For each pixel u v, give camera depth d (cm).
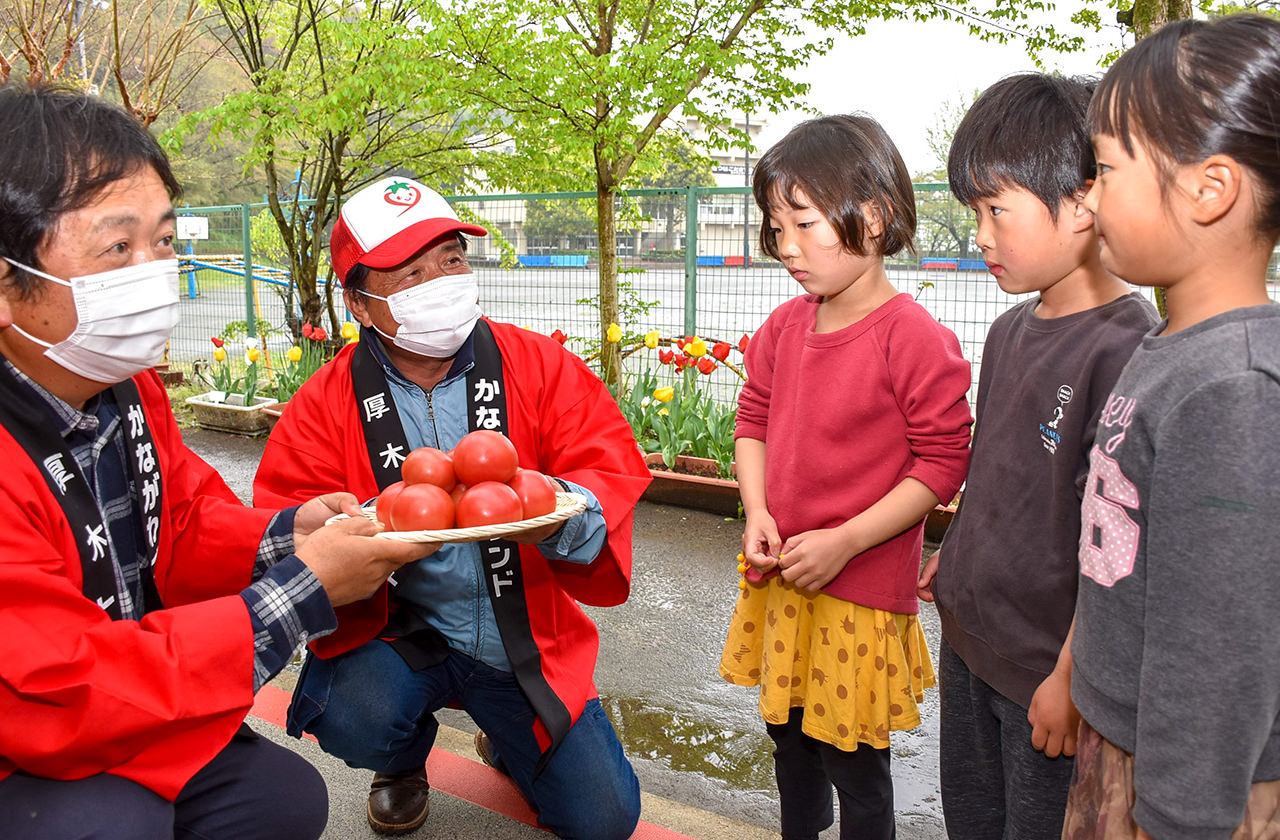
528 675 220
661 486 560
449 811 253
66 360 158
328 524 176
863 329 206
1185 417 118
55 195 145
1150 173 122
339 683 221
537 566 228
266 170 836
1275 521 111
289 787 188
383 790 244
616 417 242
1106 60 561
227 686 158
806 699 214
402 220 211
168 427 202
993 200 170
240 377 932
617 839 226
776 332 236
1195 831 118
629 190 689
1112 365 159
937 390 199
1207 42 119
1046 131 164
